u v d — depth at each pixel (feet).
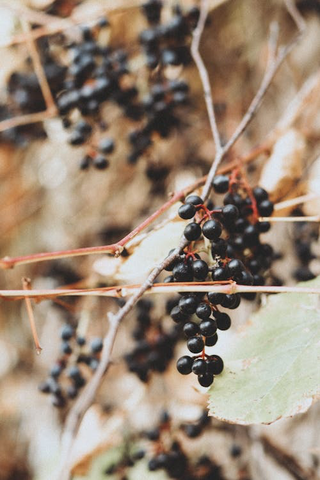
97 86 2.72
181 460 2.69
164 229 2.30
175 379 3.13
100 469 3.01
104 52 2.78
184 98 2.76
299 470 2.79
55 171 3.89
